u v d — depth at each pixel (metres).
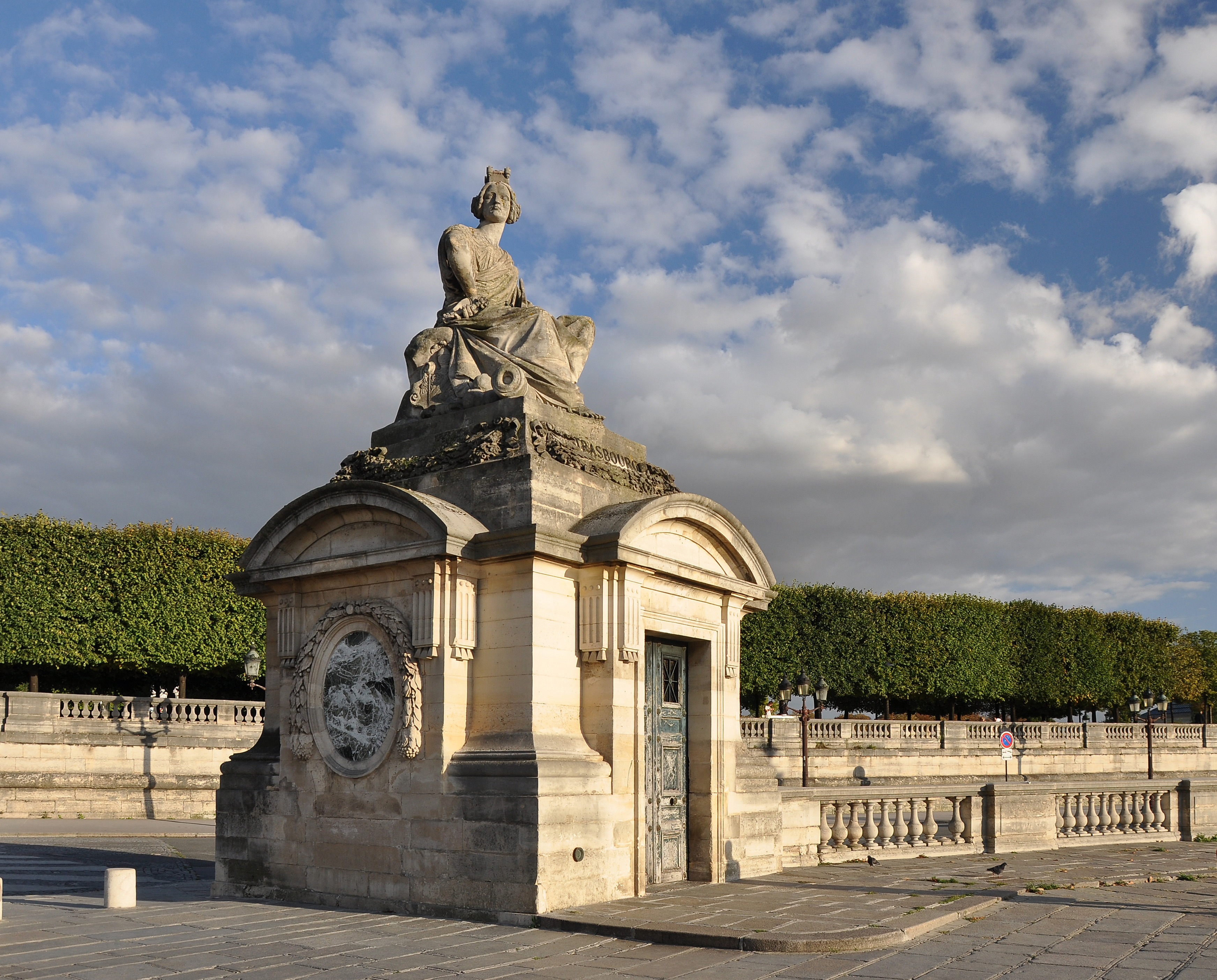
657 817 16.91
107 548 42.97
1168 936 12.80
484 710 15.01
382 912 14.78
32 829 30.27
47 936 12.71
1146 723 63.94
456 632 14.91
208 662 44.16
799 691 41.44
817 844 19.98
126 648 42.62
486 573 15.32
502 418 16.64
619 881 15.09
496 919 13.84
